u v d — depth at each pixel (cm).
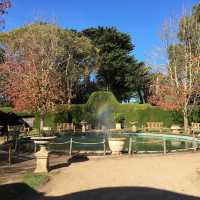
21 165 1903
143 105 5100
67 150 2480
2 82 4844
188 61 4278
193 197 1230
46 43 5081
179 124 4666
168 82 4438
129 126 5128
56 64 5494
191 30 4409
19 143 2783
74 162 1983
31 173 1634
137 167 1745
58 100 4669
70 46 6431
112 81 7669
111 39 7562
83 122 4962
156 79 4694
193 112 4525
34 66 4328
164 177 1530
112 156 2177
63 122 5078
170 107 4269
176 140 3241
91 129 5088
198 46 4416
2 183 1446
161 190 1327
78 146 2848
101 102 5388
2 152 2462
